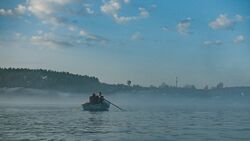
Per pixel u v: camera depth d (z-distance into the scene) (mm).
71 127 47844
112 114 83625
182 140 36031
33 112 87875
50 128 45906
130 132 42812
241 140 36281
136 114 85375
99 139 36062
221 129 47312
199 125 53719
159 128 48188
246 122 60531
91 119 64375
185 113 94750
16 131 41875
